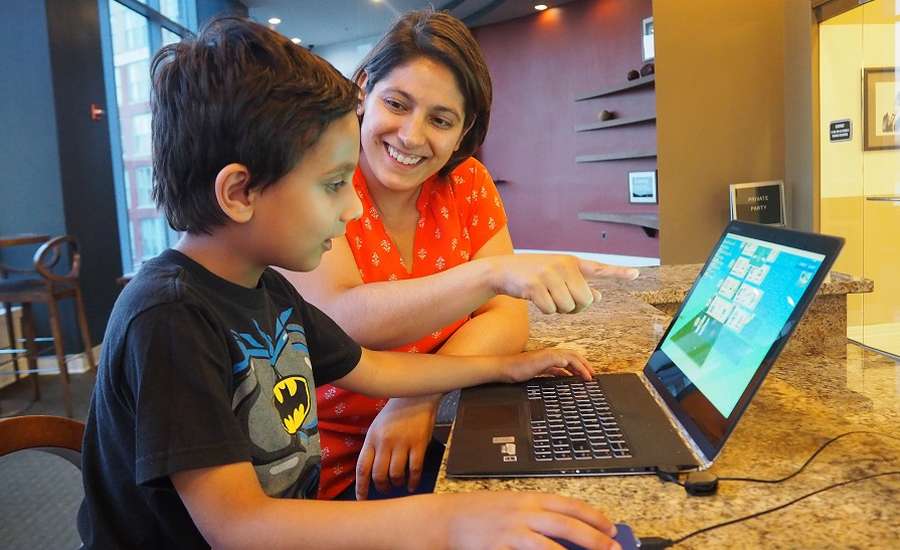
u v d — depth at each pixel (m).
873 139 3.72
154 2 6.47
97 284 5.26
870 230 3.77
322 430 1.20
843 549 0.56
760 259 0.83
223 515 0.62
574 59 8.05
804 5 4.12
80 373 4.74
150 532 0.72
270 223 0.72
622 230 7.61
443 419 1.26
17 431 0.92
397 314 1.05
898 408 1.24
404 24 1.12
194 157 0.70
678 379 0.91
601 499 0.67
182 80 0.70
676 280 1.92
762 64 4.37
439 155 1.15
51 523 2.17
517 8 8.22
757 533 0.59
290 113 0.68
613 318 1.53
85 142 5.16
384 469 0.97
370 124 1.13
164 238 6.59
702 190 4.42
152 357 0.64
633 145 7.25
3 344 4.61
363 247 1.23
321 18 9.29
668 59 4.31
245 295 0.77
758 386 0.68
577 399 0.96
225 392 0.68
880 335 3.73
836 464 0.72
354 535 0.60
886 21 3.55
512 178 9.07
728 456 0.76
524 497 0.59
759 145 4.43
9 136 4.83
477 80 1.12
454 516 0.58
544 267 0.94
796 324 0.67
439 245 1.32
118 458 0.69
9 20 4.73
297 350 0.86
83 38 5.16
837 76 3.96
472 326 1.23
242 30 0.71
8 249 4.91
